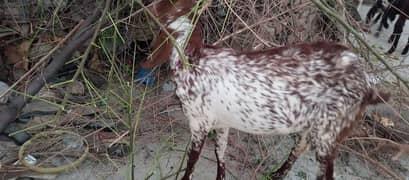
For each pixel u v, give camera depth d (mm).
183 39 2742
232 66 2701
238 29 3371
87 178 3188
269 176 3141
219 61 2713
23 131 3273
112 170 3250
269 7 3340
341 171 3338
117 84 3793
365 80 2746
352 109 2725
